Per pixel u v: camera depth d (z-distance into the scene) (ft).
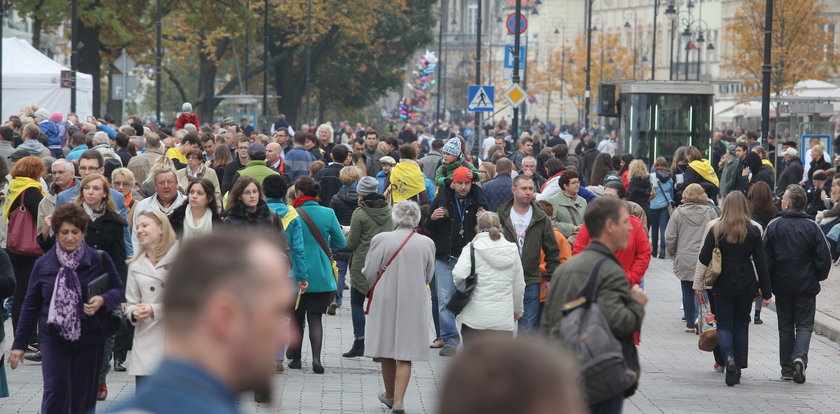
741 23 586.45
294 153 188.44
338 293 155.12
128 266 82.69
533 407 19.97
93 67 408.05
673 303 167.63
